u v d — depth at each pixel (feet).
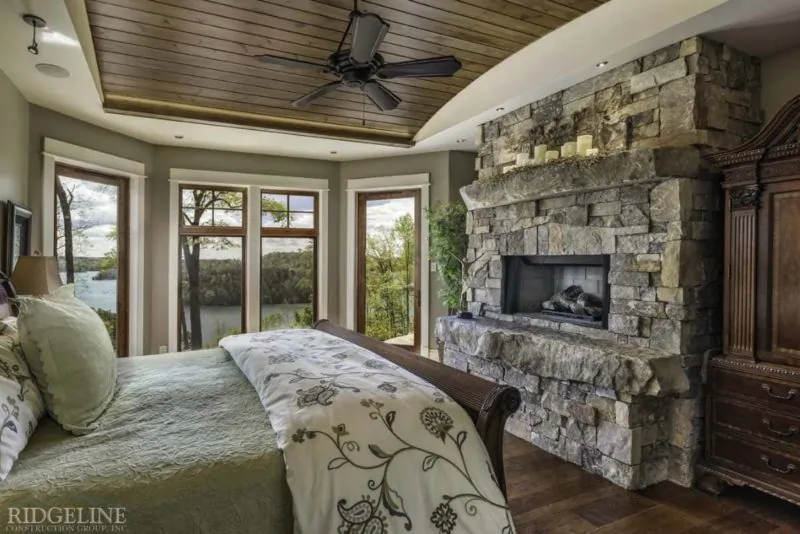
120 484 3.81
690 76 8.53
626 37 8.89
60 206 13.21
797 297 7.28
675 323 8.45
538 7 9.41
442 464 4.73
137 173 15.29
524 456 9.83
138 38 9.95
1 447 3.92
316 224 18.98
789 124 7.14
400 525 4.33
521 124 12.42
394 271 18.37
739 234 8.01
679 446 8.63
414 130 16.20
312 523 4.10
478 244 13.62
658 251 8.75
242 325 17.90
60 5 7.25
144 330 15.79
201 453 4.30
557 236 10.92
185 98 12.91
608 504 7.89
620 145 9.73
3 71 9.86
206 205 17.28
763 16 7.78
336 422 4.71
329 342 7.68
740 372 7.89
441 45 10.96
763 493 8.28
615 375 8.44
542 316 11.82
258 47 10.51
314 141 15.81
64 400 4.94
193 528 3.83
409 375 6.06
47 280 9.14
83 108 12.28
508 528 4.73
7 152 10.34
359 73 8.13
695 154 8.33
